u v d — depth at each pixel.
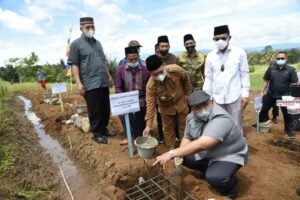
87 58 5.02
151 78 4.38
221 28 4.43
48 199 3.91
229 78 4.61
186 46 5.14
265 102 6.79
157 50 5.27
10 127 6.56
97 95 5.20
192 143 3.43
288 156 4.98
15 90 14.89
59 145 6.19
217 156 3.70
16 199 3.71
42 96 11.74
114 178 4.21
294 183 4.02
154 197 3.85
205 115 3.51
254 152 5.11
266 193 3.76
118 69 5.09
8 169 4.43
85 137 5.86
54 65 23.92
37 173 4.66
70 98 10.59
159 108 4.68
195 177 4.15
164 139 5.37
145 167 4.33
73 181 4.48
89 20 4.99
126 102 4.43
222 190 3.66
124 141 5.29
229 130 3.50
